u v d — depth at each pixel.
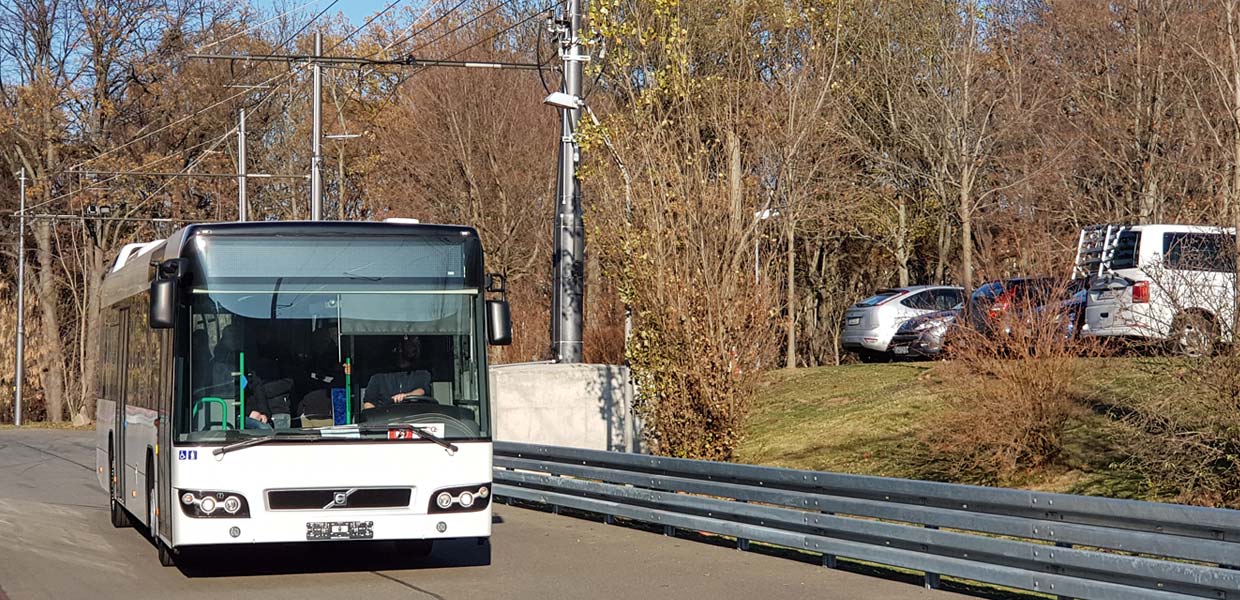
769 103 27.69
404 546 12.71
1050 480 14.93
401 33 48.28
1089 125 34.16
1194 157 26.64
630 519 14.73
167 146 50.97
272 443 10.48
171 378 10.67
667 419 17.75
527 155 40.53
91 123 50.41
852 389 22.91
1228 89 19.98
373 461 10.64
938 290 26.84
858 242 50.25
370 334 10.91
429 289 11.10
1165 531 8.64
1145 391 15.23
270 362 10.69
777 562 12.05
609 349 29.20
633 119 18.31
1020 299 15.62
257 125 51.44
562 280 20.64
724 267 17.77
